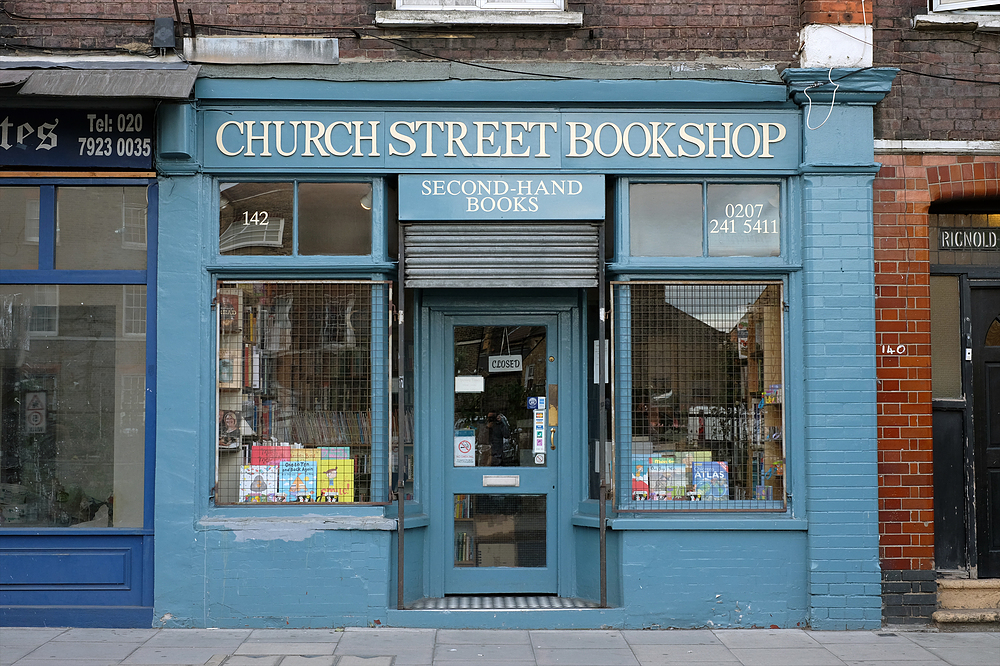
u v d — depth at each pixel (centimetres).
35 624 598
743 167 627
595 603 627
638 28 636
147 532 606
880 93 620
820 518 607
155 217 619
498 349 669
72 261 624
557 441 662
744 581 611
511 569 657
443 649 554
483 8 634
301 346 627
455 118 625
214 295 620
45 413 623
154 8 624
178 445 604
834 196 620
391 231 639
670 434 630
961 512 652
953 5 639
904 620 618
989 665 528
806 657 542
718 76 624
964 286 662
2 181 615
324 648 552
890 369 627
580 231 621
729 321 632
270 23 625
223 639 571
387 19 621
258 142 619
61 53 624
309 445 625
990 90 640
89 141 614
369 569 604
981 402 663
